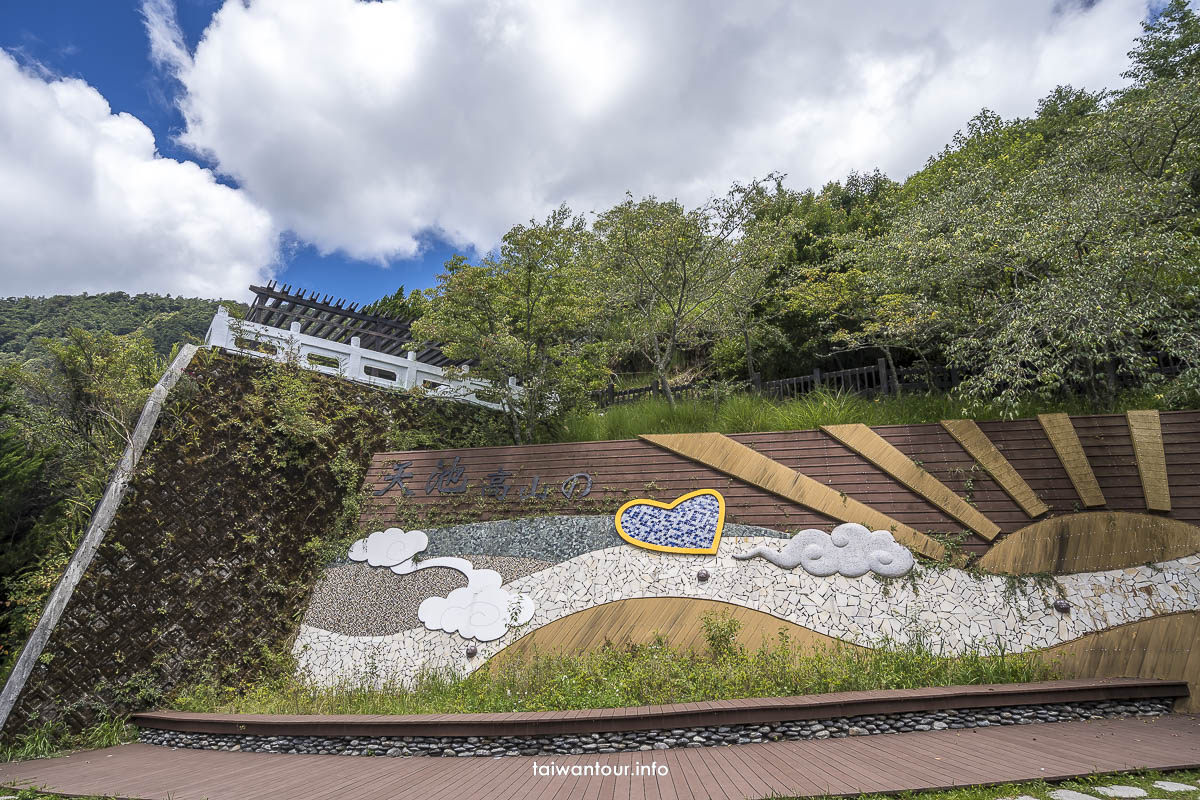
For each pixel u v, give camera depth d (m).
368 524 12.23
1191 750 5.89
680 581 10.23
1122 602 8.82
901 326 11.66
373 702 8.98
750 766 5.81
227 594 10.78
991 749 6.04
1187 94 10.41
